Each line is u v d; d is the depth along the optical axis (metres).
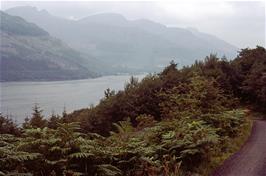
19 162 8.74
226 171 11.80
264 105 30.20
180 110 19.70
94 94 140.50
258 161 13.03
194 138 12.31
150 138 13.52
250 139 17.73
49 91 182.12
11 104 104.00
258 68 32.84
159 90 28.02
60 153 9.31
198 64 36.16
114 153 10.54
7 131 16.58
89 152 9.51
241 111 21.38
